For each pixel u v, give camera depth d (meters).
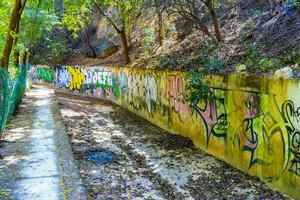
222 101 9.31
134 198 7.20
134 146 11.20
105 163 9.45
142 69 16.20
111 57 26.78
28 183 6.71
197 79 9.96
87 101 24.28
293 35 9.68
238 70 9.40
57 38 35.66
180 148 10.73
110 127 14.34
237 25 13.10
